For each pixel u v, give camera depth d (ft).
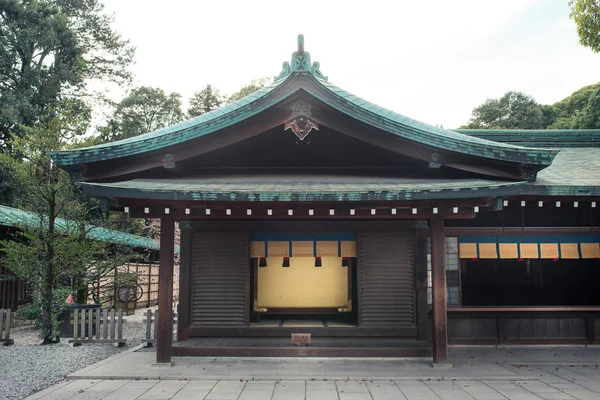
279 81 31.22
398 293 32.30
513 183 24.67
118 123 121.29
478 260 35.88
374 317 32.14
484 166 28.19
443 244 27.91
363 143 30.91
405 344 31.32
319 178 30.17
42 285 38.50
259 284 36.70
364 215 27.40
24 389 24.04
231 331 32.40
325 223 32.71
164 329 28.43
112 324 37.14
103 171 28.02
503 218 34.45
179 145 28.25
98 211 64.90
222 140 28.53
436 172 30.25
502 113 162.50
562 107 161.99
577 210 34.50
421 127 29.27
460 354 31.30
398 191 24.54
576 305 35.04
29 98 87.97
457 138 27.45
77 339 37.19
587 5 42.34
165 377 25.66
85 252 38.99
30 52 91.50
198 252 33.19
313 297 36.58
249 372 26.71
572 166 35.88
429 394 22.53
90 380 25.53
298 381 25.17
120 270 59.31
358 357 30.30
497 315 33.88
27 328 47.91
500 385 24.13
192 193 24.85
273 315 36.50
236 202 26.18
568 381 24.73
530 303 35.32
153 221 78.18
